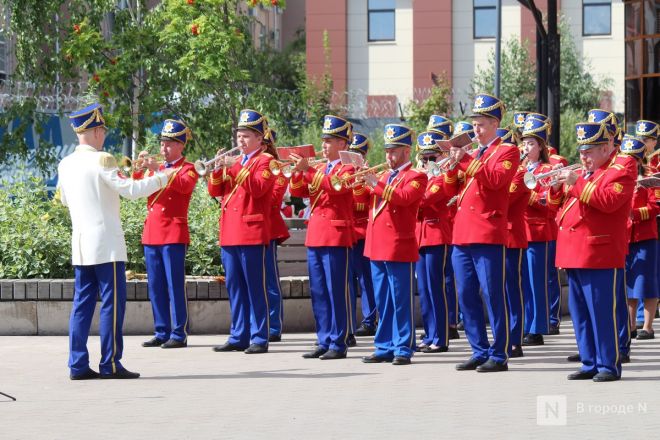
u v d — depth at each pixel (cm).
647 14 2406
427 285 1259
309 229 1214
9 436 820
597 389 993
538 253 1318
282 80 4734
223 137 2203
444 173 1126
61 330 1372
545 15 4175
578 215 1034
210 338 1364
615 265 1031
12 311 1373
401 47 4312
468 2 4281
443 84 3841
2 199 1510
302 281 1429
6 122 2238
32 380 1060
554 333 1422
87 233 1062
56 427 848
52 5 2178
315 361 1180
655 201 1336
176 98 2180
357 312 1448
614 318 1035
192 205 1559
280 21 5762
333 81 4325
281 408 914
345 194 1203
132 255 1481
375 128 3728
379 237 1154
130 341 1339
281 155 1230
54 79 2239
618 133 1245
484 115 1095
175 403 940
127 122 2150
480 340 1117
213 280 1402
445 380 1049
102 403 942
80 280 1071
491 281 1102
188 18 2114
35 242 1446
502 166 1080
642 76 2412
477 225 1100
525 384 1023
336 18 4331
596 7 4238
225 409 912
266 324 1248
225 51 2080
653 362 1162
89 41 2142
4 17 2259
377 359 1170
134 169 1116
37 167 2298
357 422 857
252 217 1232
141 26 2191
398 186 1127
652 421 855
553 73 1731
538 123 1240
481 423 849
